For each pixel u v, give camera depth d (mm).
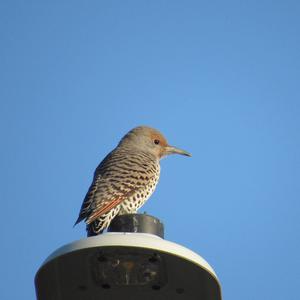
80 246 9273
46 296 9836
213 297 10008
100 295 10359
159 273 10102
